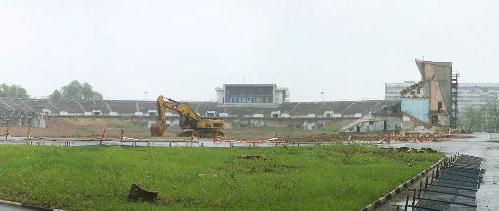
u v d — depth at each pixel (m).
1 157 28.66
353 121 113.88
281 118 132.62
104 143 52.34
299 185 18.98
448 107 112.19
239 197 16.19
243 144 53.69
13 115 117.75
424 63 112.06
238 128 128.62
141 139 63.31
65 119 125.56
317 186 18.66
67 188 17.69
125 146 43.69
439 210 14.66
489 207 16.69
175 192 17.09
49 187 17.89
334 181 20.16
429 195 18.27
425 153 39.31
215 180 20.16
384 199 17.06
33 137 64.69
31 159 27.42
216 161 28.91
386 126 111.56
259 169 25.27
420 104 109.94
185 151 36.72
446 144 61.69
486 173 27.62
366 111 126.50
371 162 30.50
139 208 14.23
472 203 16.95
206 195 16.56
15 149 34.78
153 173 21.97
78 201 15.34
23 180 19.55
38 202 15.33
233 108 141.75
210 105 146.50
